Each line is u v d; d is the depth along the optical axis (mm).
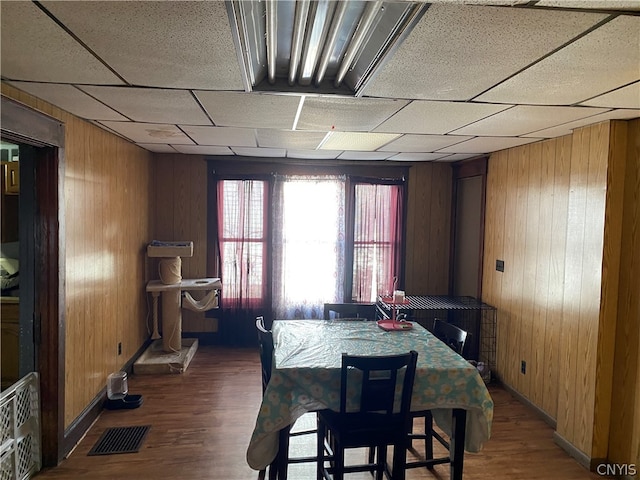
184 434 3240
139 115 2871
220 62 1791
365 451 3158
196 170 5176
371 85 2076
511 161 4156
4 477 2439
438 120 2854
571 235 3139
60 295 2766
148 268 4965
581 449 2996
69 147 2900
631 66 1746
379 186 5371
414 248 5484
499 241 4367
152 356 4613
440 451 3145
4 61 1817
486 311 4598
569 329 3143
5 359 2996
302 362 2463
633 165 2744
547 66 1768
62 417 2846
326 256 5297
